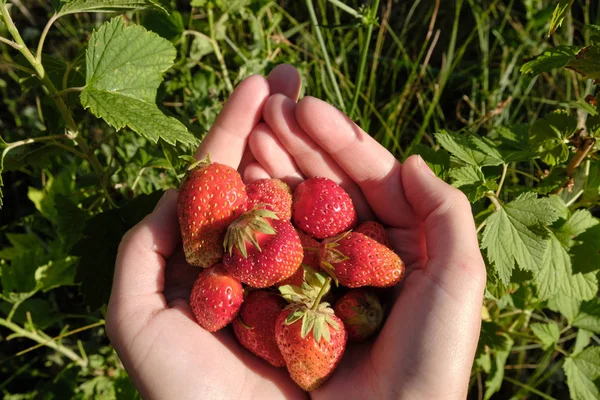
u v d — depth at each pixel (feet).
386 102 1.29
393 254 0.65
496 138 0.88
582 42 1.30
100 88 0.66
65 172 0.99
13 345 1.14
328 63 0.94
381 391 0.60
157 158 0.89
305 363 0.60
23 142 0.70
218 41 1.17
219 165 0.67
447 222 0.63
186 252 0.66
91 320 1.09
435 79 1.29
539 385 1.11
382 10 1.40
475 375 1.03
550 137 0.73
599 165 0.80
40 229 1.03
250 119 0.78
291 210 0.74
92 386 0.96
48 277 0.91
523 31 1.25
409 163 0.68
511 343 0.93
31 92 1.35
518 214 0.67
